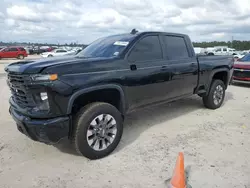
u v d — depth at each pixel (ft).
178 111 19.31
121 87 12.10
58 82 9.77
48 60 11.36
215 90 19.42
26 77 9.90
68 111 10.19
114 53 12.84
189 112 19.03
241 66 32.12
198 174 9.95
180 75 15.61
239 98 24.61
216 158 11.32
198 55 17.85
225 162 10.94
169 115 18.25
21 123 10.52
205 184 9.29
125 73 12.20
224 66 19.86
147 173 10.12
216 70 19.01
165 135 14.24
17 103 11.39
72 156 11.71
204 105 19.99
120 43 13.44
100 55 13.23
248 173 10.05
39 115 10.03
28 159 11.45
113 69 11.75
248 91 28.91
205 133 14.51
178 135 14.21
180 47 16.33
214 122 16.57
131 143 13.11
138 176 9.91
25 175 10.10
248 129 15.19
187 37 17.13
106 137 11.44
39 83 9.71
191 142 13.19
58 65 10.06
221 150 12.16
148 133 14.57
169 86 15.03
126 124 16.25
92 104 11.12
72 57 12.94
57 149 12.46
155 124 16.21
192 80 16.85
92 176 9.97
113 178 9.80
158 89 14.30
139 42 13.47
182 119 17.25
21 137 13.94
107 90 11.83
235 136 14.02
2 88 30.04
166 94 15.03
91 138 10.94
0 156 11.70
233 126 15.75
